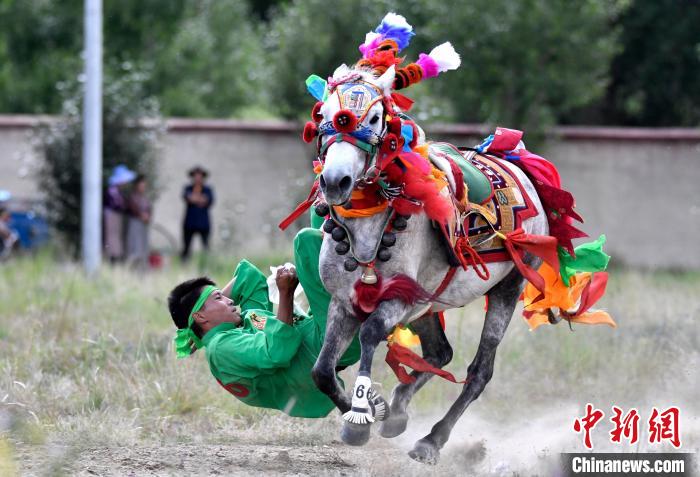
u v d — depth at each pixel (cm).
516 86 5003
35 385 1981
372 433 1845
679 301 3034
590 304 1839
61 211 4709
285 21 5316
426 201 1441
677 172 5112
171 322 2642
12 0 7281
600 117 7331
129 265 3841
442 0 5025
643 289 3284
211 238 5234
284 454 1582
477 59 4969
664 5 6962
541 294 1794
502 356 2242
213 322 1647
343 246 1452
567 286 1794
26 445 1623
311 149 5206
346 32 5150
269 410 1931
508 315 1741
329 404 1619
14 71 7275
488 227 1628
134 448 1645
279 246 4712
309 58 5116
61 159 4666
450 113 5056
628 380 2114
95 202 4012
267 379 1611
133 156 4709
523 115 5050
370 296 1450
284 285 1573
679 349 2241
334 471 1502
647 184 5128
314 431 1811
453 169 1574
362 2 5162
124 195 4472
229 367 1602
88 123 4034
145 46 7525
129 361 2162
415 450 1587
